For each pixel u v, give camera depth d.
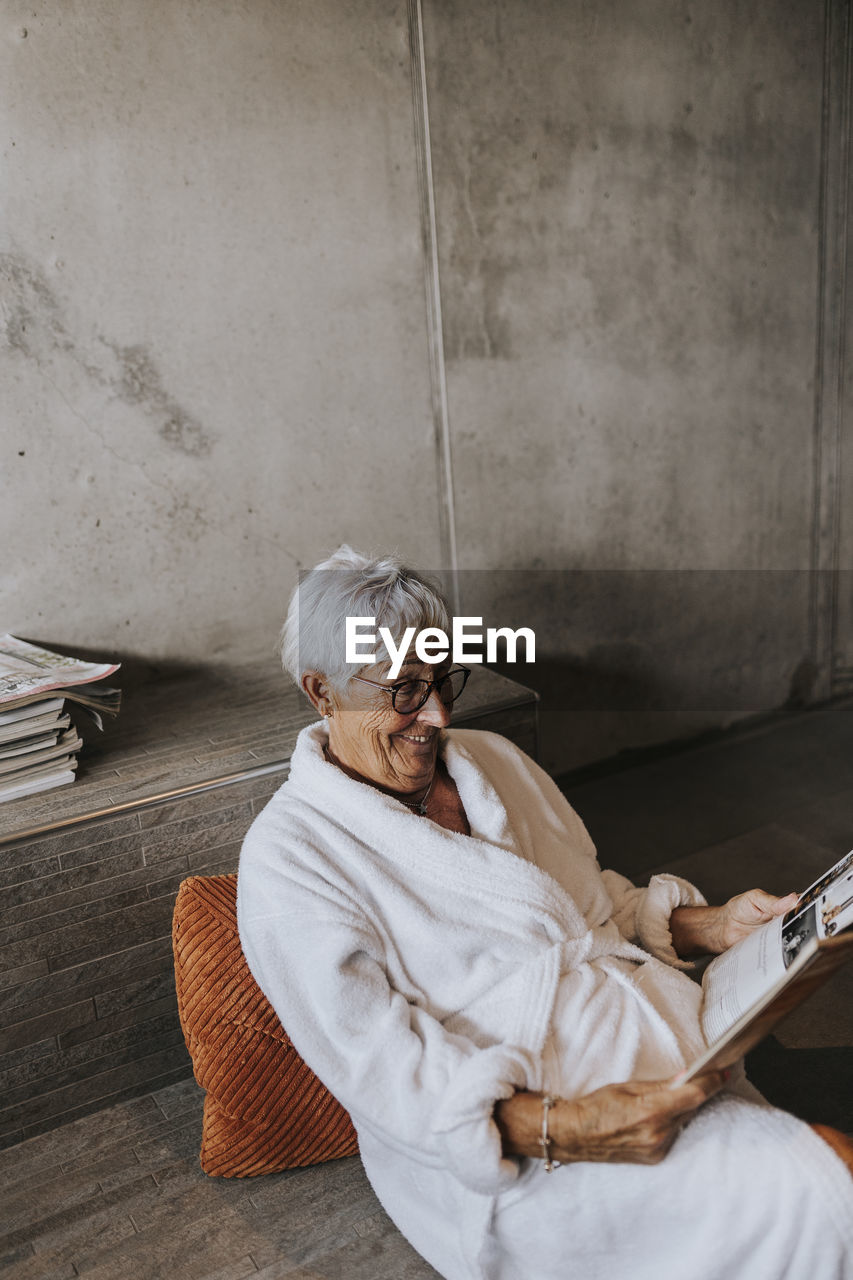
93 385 2.19
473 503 2.78
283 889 1.27
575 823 1.61
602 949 1.36
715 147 2.98
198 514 2.38
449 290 2.61
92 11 2.06
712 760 3.27
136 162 2.16
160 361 2.26
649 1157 1.09
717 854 2.63
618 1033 1.24
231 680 2.41
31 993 1.68
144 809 1.71
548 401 2.84
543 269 2.75
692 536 3.23
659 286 2.97
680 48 2.86
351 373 2.51
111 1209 1.57
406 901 1.28
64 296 2.13
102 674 1.88
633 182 2.86
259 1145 1.57
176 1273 1.45
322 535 2.55
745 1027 1.03
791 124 3.11
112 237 2.16
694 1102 1.08
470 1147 1.11
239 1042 1.52
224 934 1.52
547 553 2.95
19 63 2.01
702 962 2.11
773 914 1.43
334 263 2.44
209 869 1.81
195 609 2.42
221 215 2.27
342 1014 1.21
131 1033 1.79
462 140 2.55
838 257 3.30
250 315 2.35
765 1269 1.09
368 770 1.38
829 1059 1.81
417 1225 1.34
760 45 3.00
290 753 1.92
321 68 2.33
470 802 1.42
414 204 2.52
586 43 2.69
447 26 2.47
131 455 2.27
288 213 2.36
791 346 3.29
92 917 1.71
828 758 3.21
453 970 1.29
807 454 3.42
